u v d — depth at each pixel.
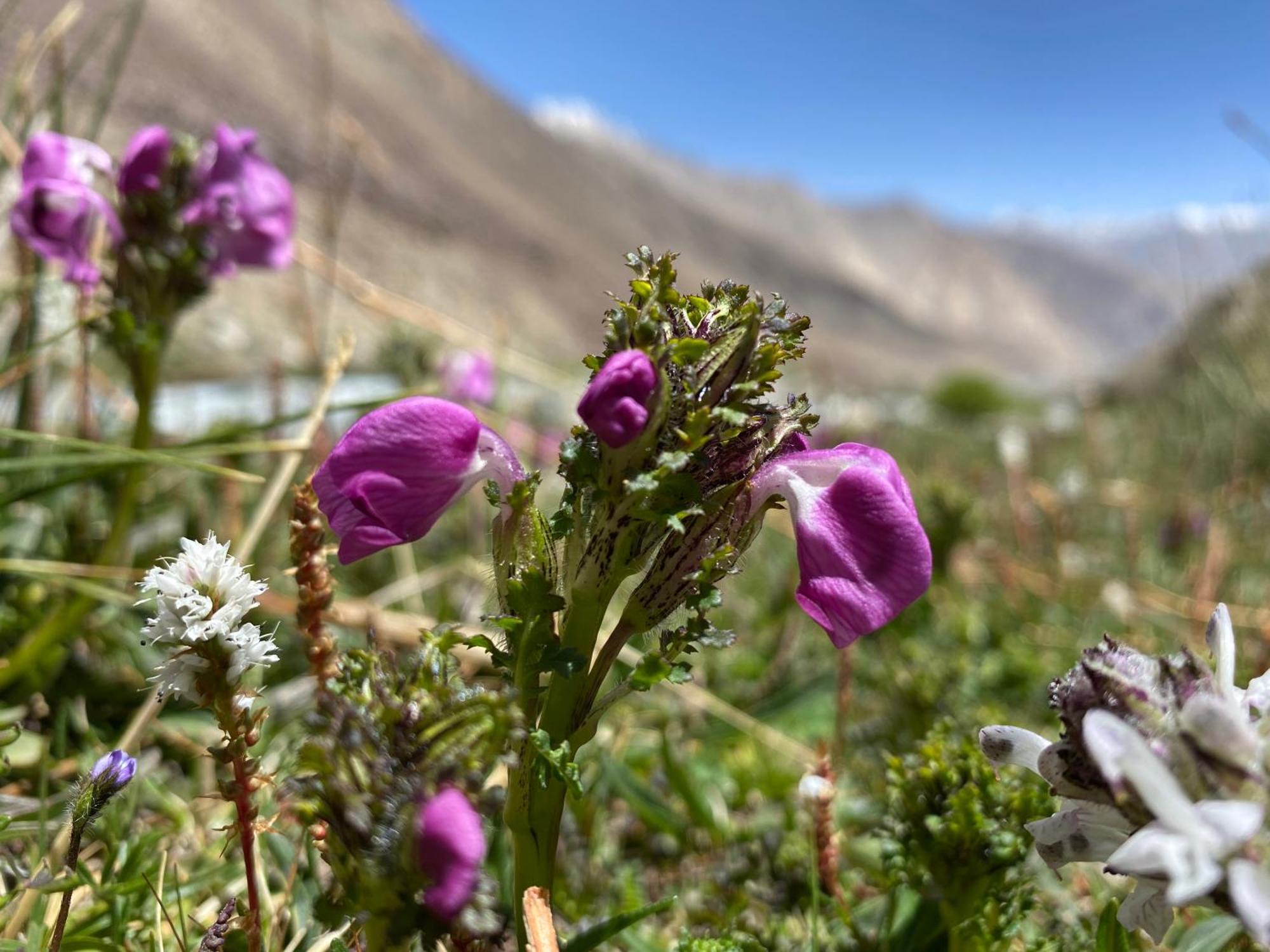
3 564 0.16
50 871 0.10
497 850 0.12
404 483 0.08
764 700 0.21
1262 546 0.34
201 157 0.16
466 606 0.23
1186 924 0.12
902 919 0.12
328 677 0.10
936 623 0.25
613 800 0.17
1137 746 0.06
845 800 0.16
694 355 0.08
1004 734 0.08
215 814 0.14
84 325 0.16
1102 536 0.40
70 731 0.16
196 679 0.08
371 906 0.07
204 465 0.15
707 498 0.08
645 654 0.08
